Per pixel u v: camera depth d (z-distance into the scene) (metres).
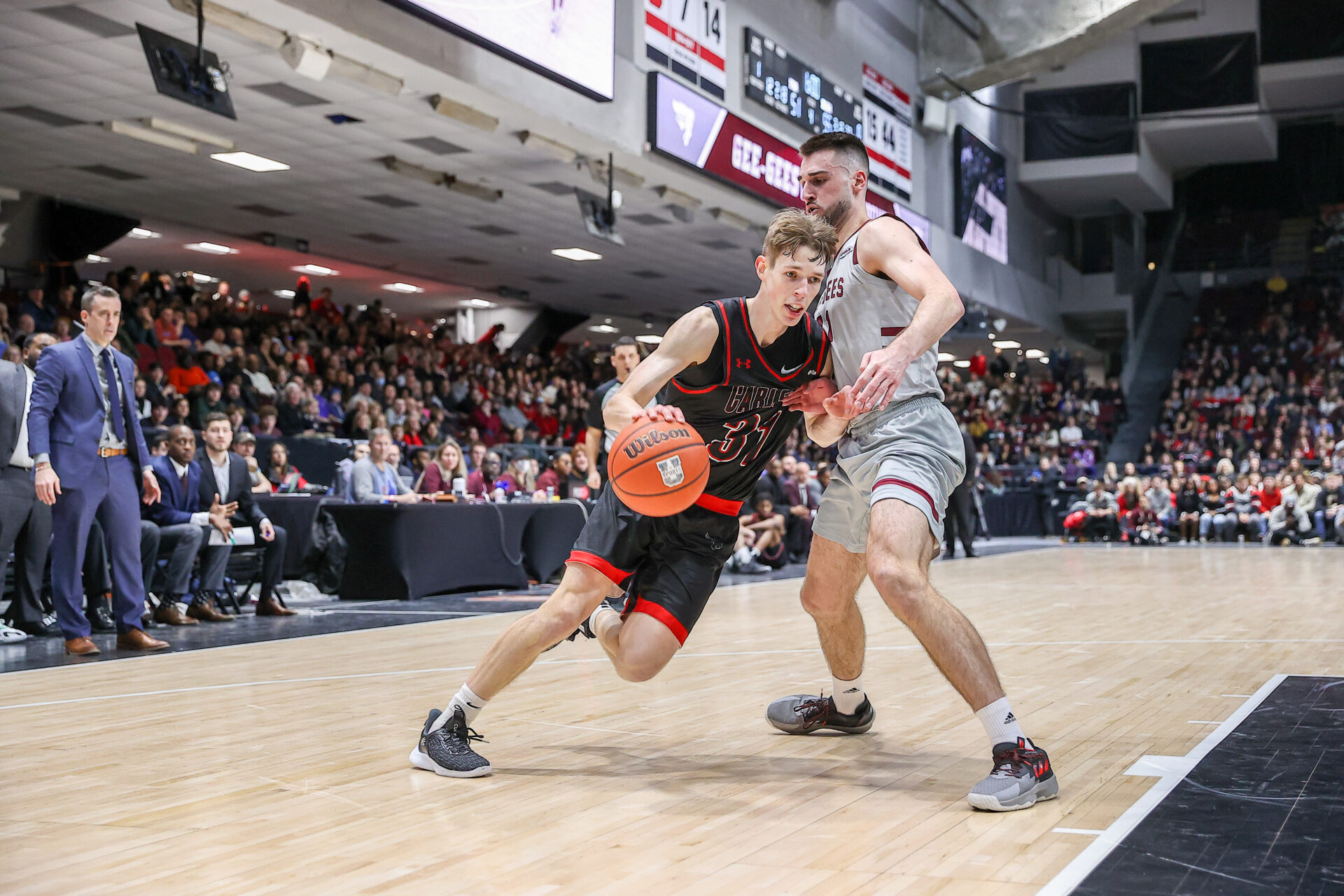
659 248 16.02
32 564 5.99
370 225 14.64
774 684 4.34
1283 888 1.88
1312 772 2.72
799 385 2.89
